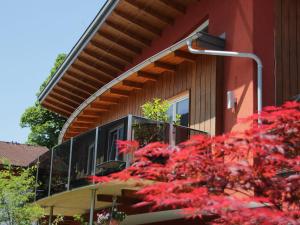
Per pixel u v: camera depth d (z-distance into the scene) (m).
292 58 8.72
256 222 3.98
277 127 4.84
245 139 4.69
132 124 8.62
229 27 9.24
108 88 11.88
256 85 8.38
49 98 16.95
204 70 9.60
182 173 4.89
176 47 9.31
